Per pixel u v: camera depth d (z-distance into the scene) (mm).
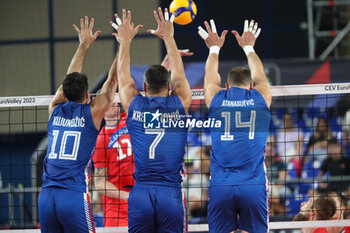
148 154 15164
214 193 15375
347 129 33469
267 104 16141
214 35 17719
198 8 45688
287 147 34344
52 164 15633
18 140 41375
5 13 49438
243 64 31109
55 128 15984
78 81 16312
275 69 32125
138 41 47062
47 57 49219
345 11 44031
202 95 18734
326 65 31859
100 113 16094
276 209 30312
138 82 30438
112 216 19172
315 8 43969
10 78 49219
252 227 15242
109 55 47594
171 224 14852
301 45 44625
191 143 33906
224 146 15578
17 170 40594
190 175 32156
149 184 14992
